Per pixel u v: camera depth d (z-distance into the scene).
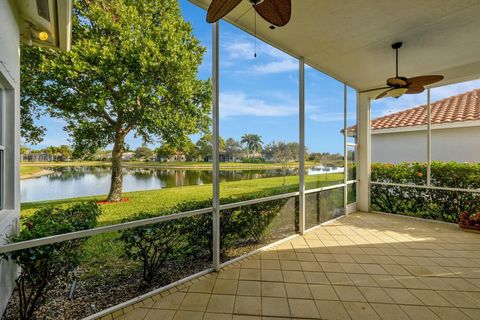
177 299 2.13
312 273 2.63
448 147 5.61
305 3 2.46
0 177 1.93
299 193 3.92
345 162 5.18
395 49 3.47
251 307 2.03
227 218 2.95
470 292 2.26
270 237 3.48
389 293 2.25
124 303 2.02
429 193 4.86
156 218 2.19
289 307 2.03
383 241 3.64
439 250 3.29
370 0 2.41
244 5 2.48
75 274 1.92
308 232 4.07
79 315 1.86
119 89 2.48
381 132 6.67
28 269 1.63
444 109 6.21
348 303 2.09
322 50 3.56
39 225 1.76
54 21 1.92
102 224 2.44
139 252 2.21
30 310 1.69
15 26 1.93
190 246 2.62
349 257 3.06
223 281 2.46
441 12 2.60
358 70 4.37
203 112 3.22
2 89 1.93
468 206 4.37
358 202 5.75
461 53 3.67
